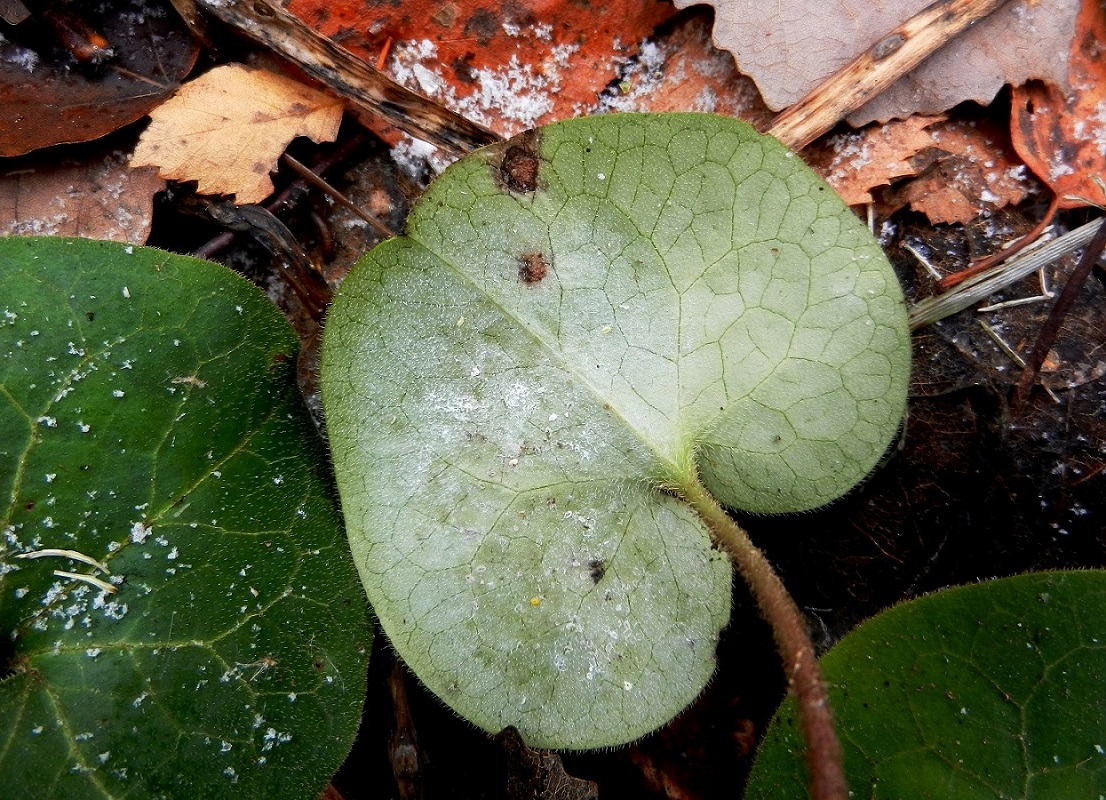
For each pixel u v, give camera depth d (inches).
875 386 4.5
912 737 4.3
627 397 4.4
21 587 4.3
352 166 5.3
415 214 4.3
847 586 5.1
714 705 5.3
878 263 4.4
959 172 5.2
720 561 4.5
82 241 4.5
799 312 4.4
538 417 4.4
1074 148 5.2
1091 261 4.7
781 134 5.1
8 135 4.8
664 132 4.3
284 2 5.0
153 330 4.5
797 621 4.1
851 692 4.4
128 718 4.3
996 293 5.1
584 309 4.4
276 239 5.0
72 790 4.2
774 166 4.3
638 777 5.2
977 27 5.1
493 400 4.4
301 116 5.1
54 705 4.3
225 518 4.5
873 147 5.2
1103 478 4.9
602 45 5.3
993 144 5.2
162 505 4.5
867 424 4.5
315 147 5.2
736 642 5.3
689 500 4.5
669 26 5.3
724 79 5.3
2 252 4.4
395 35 5.1
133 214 4.9
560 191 4.3
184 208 5.0
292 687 4.5
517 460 4.4
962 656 4.4
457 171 4.3
